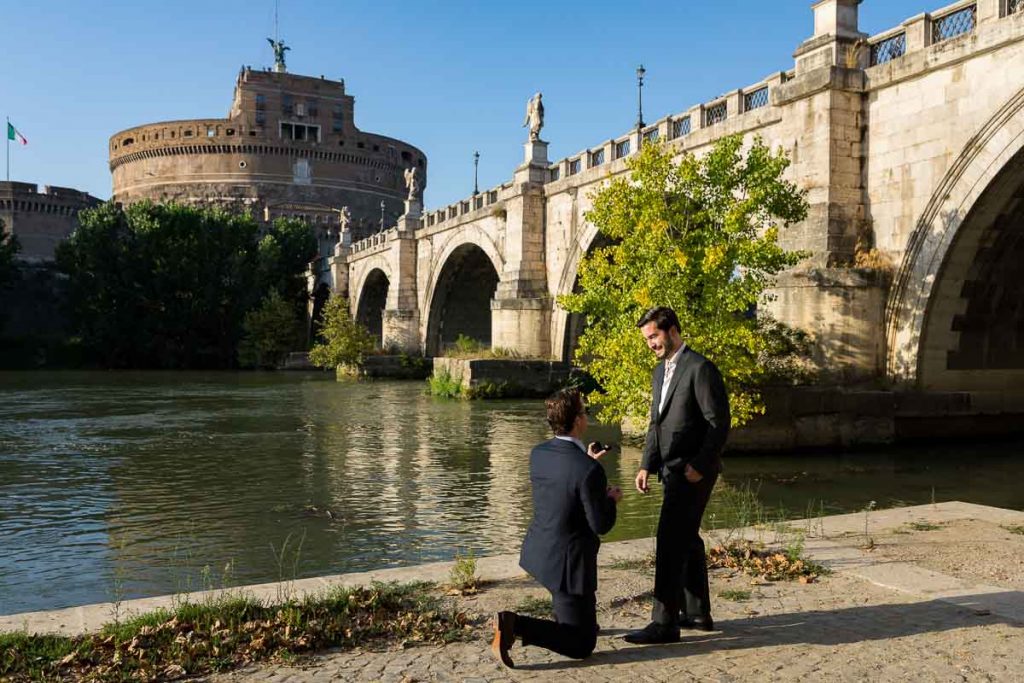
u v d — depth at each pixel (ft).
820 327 61.21
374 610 18.78
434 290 170.30
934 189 57.47
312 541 36.65
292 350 241.14
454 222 151.74
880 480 48.65
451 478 52.39
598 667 15.62
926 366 60.90
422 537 37.04
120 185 388.98
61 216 332.60
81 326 229.66
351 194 375.66
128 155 378.12
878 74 61.36
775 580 21.22
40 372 207.10
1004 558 22.86
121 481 52.70
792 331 61.87
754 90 74.43
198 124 358.23
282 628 17.48
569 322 113.09
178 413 97.50
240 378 177.99
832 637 16.90
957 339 61.77
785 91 65.92
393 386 146.20
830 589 20.26
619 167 95.66
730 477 49.47
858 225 62.64
